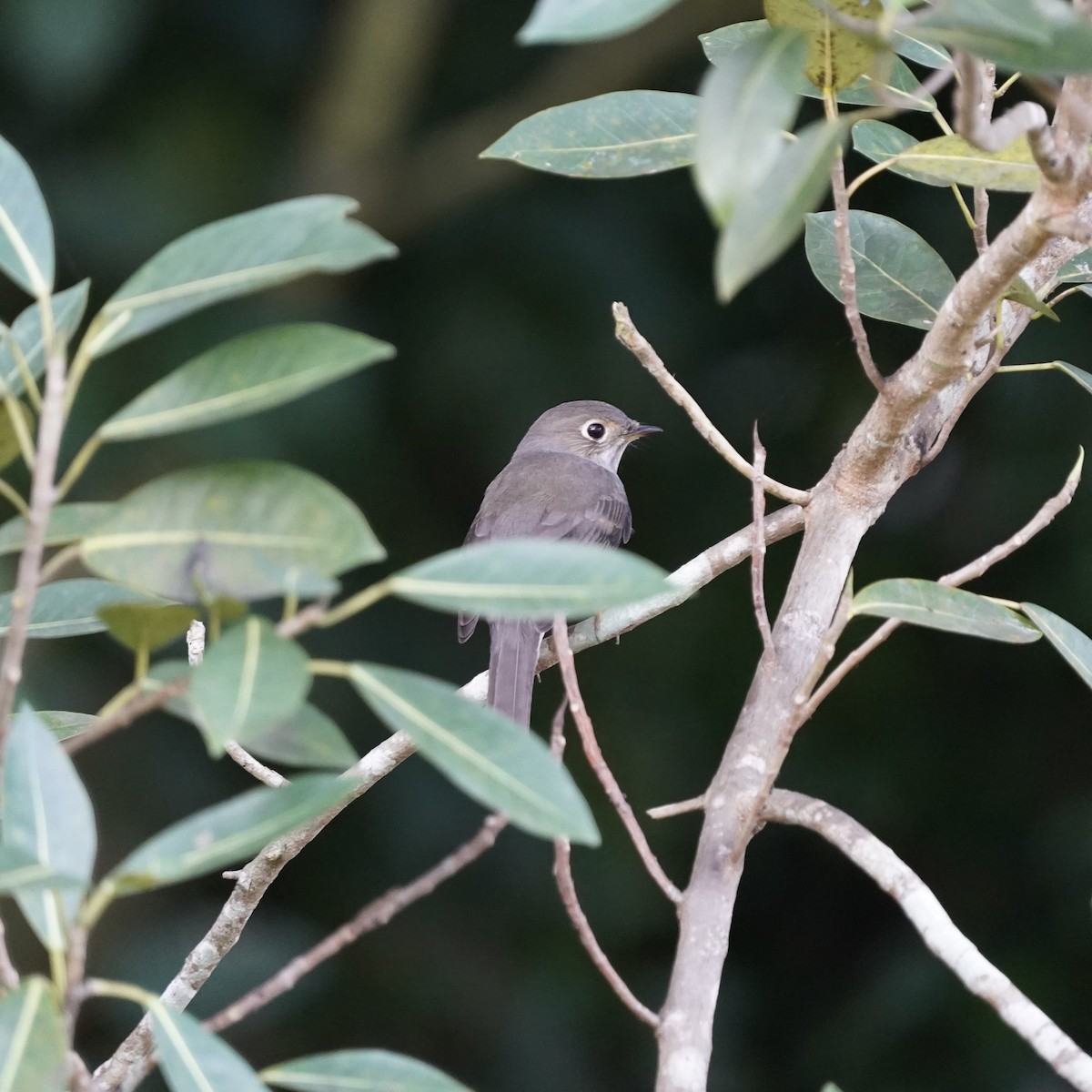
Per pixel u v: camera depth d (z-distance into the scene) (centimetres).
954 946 420
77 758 1201
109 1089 527
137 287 364
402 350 1310
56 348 355
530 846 1268
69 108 1241
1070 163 412
